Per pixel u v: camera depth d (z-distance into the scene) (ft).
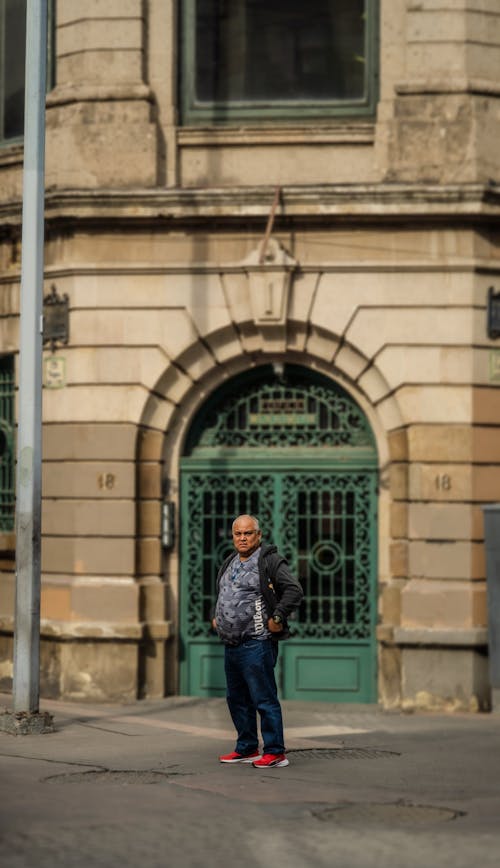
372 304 46.96
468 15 46.93
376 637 47.39
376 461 47.73
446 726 42.45
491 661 44.52
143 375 47.73
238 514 48.52
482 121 46.65
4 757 34.68
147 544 48.03
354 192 46.11
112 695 47.14
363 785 30.91
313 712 45.75
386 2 47.55
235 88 48.91
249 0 49.03
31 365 39.04
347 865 23.02
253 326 47.62
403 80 46.91
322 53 48.65
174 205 46.98
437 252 46.62
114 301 47.83
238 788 30.14
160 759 34.55
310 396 48.60
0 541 51.06
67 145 48.08
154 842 24.67
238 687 33.86
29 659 39.04
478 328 46.65
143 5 48.29
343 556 47.85
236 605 33.27
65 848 24.14
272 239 47.24
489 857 23.59
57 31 49.29
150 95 47.96
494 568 44.68
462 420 46.39
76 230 47.91
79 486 47.75
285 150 48.01
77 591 47.32
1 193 51.93
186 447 48.91
